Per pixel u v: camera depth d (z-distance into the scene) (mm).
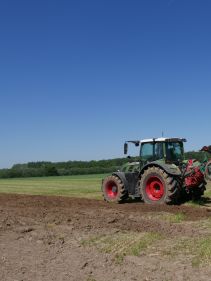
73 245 8797
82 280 6625
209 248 8070
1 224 10734
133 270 7082
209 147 13273
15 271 7078
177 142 16172
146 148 16344
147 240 8992
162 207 14070
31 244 8898
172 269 7082
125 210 13508
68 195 21453
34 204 15227
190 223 11211
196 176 14656
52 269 7180
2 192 24203
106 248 8461
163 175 14875
